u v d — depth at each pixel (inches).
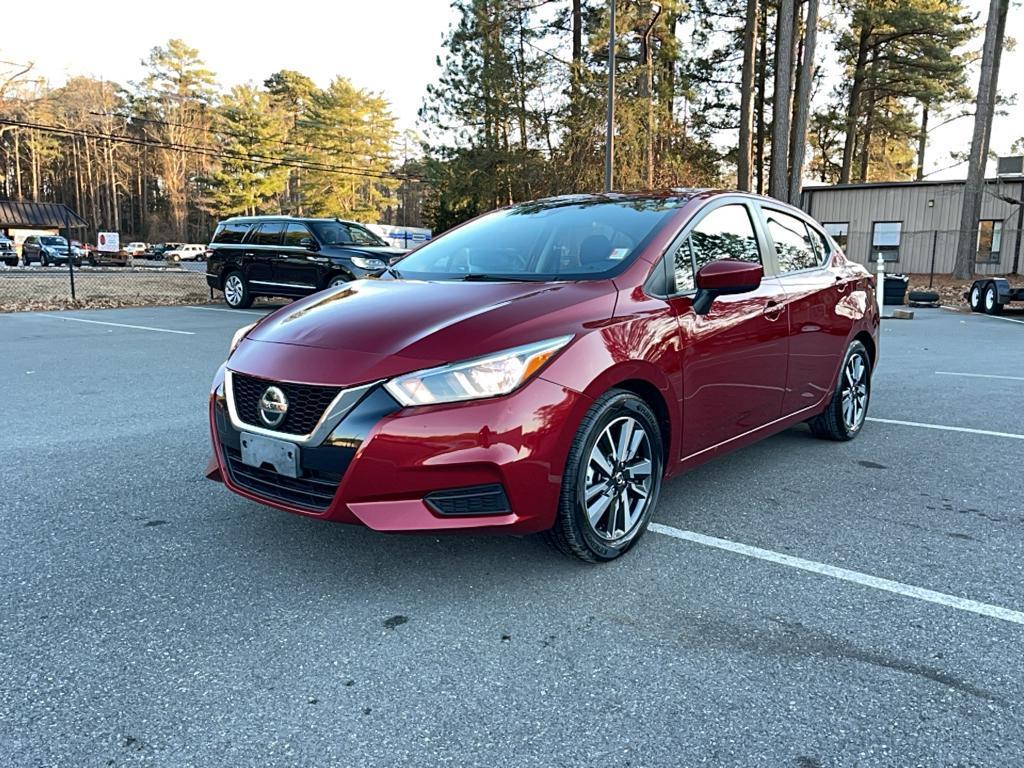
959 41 1476.4
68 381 284.7
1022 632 102.7
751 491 162.2
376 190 3029.0
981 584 117.5
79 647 96.9
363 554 126.6
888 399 264.1
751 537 135.9
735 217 161.0
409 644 98.5
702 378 136.6
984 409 247.0
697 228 147.9
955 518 146.3
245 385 116.9
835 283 188.1
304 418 108.6
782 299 162.2
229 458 122.4
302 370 109.7
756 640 100.1
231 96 2906.0
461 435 103.3
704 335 136.1
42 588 113.3
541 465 107.8
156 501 151.6
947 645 99.2
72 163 3117.6
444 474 103.4
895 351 402.9
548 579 117.7
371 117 2878.9
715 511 149.5
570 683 90.0
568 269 138.6
